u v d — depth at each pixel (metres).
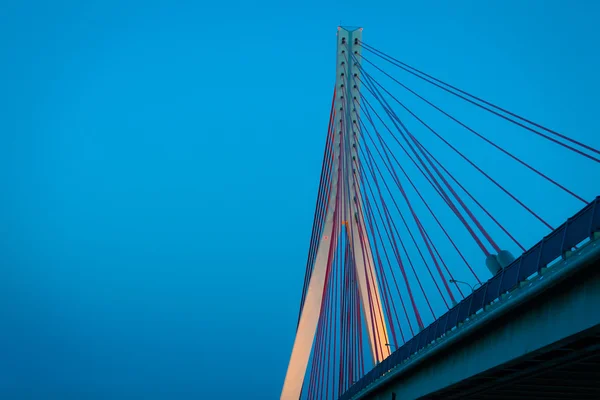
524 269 14.96
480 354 16.88
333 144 45.03
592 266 12.09
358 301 41.16
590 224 12.30
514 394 19.33
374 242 40.25
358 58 46.94
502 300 15.39
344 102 45.72
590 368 15.25
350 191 43.69
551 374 16.16
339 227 43.69
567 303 12.98
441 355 19.80
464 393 19.92
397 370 23.62
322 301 47.31
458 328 18.00
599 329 12.12
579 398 19.22
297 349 43.69
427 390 21.12
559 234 13.59
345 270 45.56
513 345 15.09
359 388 31.42
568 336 12.83
